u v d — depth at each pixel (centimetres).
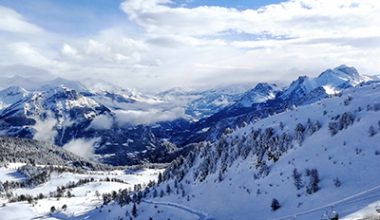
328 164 14875
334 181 13612
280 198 14938
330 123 17375
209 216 17088
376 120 15862
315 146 16825
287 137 18850
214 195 18988
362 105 17812
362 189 12425
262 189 16462
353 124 16662
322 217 9994
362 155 14312
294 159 16900
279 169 17000
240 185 18138
